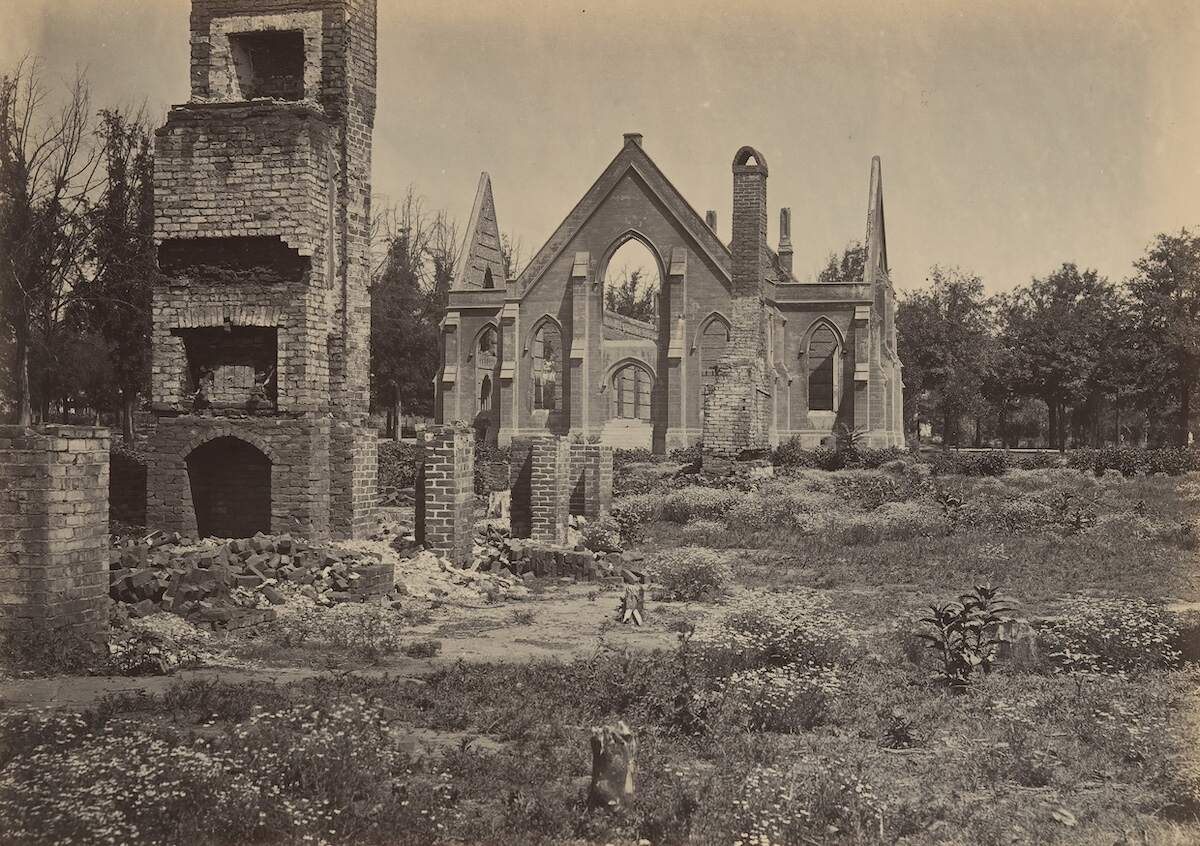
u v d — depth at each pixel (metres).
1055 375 84.88
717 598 20.70
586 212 69.50
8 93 35.31
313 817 7.83
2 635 13.47
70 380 49.53
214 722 10.80
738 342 53.28
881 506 35.03
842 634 14.59
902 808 8.71
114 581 16.36
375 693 12.08
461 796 8.99
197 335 23.70
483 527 27.31
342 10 24.58
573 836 8.19
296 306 22.83
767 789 8.80
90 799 7.82
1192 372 63.41
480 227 77.81
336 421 24.00
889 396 74.31
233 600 17.19
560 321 70.25
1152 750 10.29
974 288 90.94
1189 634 14.88
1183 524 30.12
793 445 56.41
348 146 24.66
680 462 58.19
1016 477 47.66
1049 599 20.03
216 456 23.95
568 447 29.69
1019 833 8.28
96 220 41.38
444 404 73.38
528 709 11.65
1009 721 11.23
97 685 12.55
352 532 23.77
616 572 23.05
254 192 22.92
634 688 12.16
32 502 13.60
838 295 68.31
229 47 25.25
